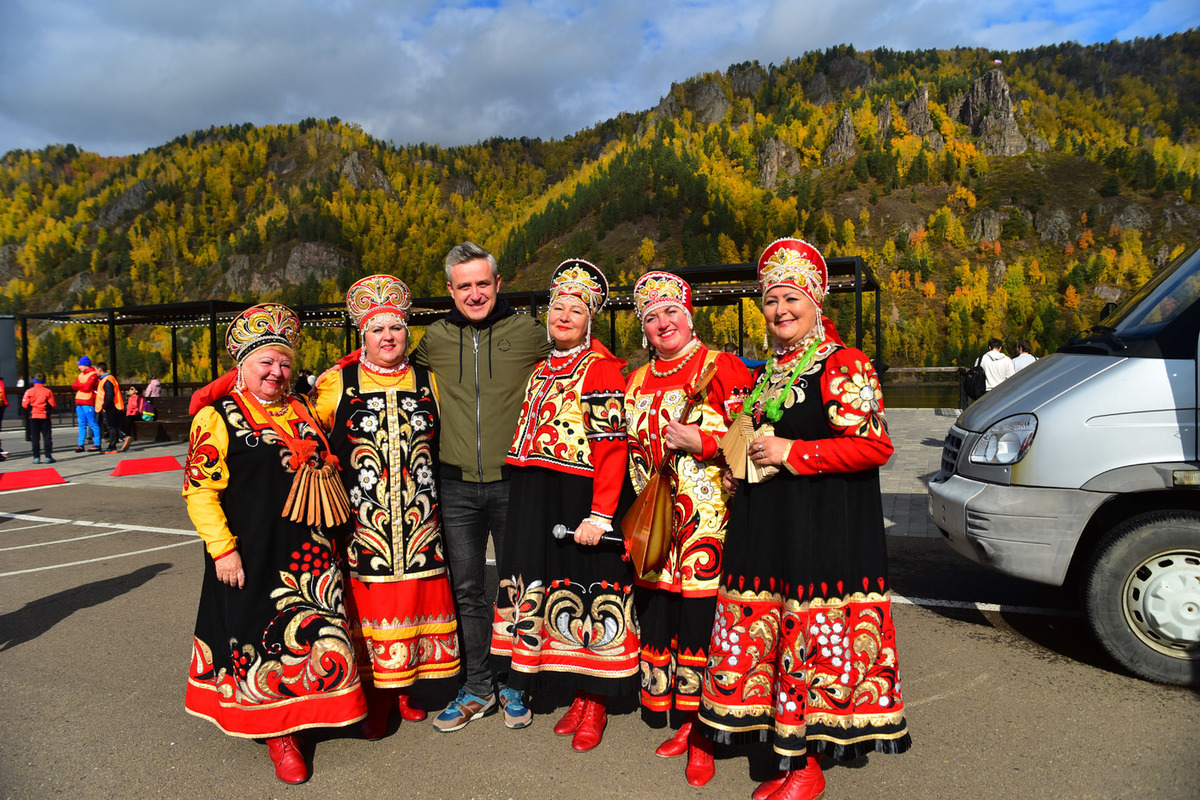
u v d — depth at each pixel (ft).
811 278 7.74
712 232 570.05
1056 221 582.35
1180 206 565.12
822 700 7.30
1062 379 11.88
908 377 73.87
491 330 9.79
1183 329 11.12
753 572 7.63
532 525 9.03
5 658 12.76
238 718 8.34
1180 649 10.75
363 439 9.27
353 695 8.77
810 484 7.45
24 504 29.58
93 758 9.19
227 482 8.54
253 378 8.66
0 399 51.55
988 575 16.61
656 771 8.59
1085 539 11.74
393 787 8.32
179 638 13.73
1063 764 8.50
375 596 9.15
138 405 59.06
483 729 9.82
